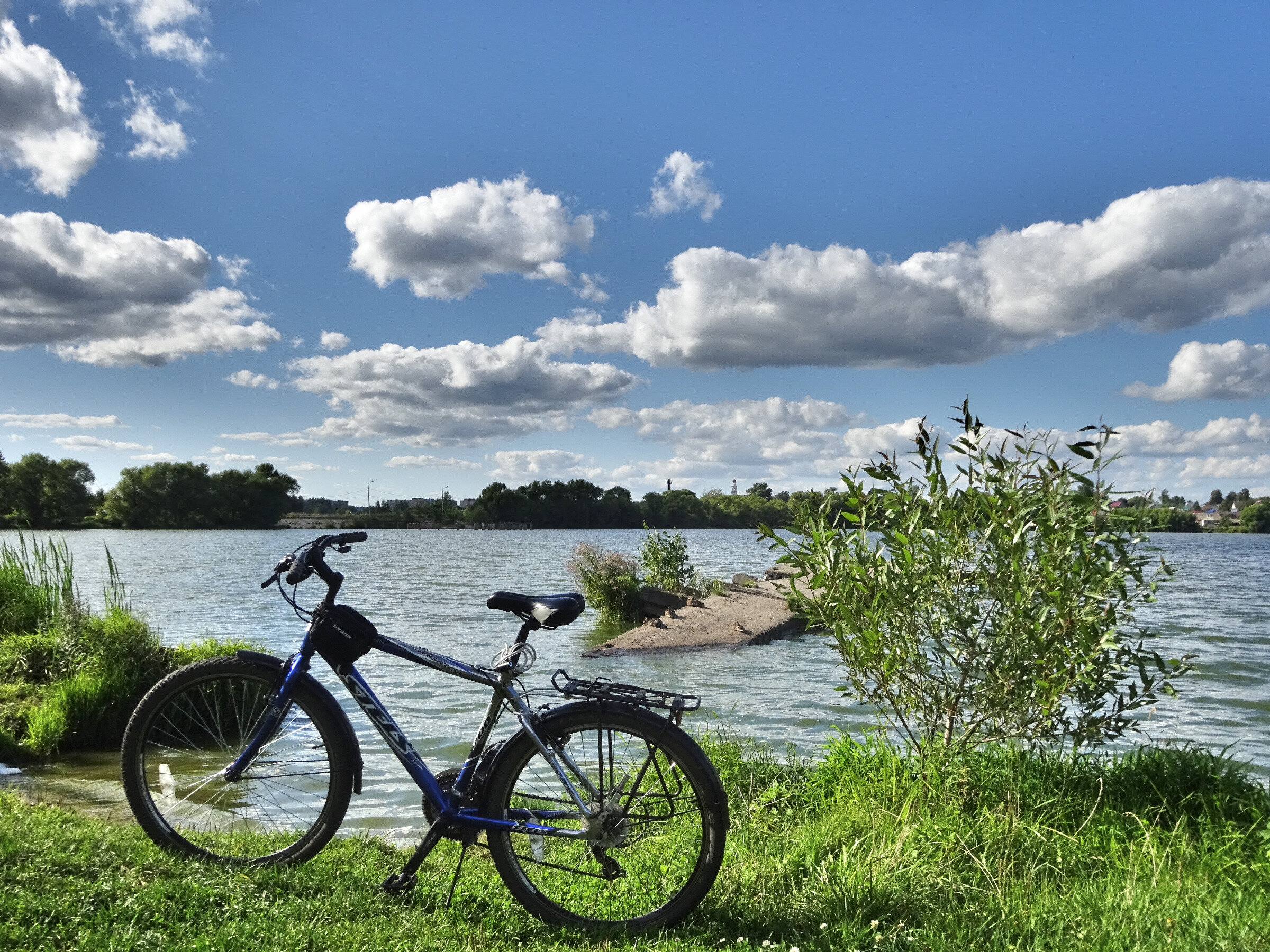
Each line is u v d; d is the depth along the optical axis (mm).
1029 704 4746
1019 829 4258
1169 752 5230
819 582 5133
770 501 147125
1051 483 4738
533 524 173375
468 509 177625
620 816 3367
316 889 3389
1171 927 3188
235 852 3699
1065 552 4633
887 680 5074
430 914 3312
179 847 3615
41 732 8000
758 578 26172
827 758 6059
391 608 22625
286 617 20516
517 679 3570
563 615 3439
